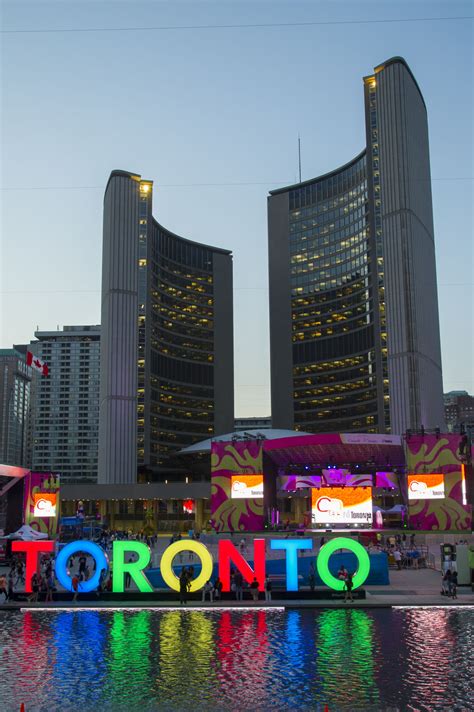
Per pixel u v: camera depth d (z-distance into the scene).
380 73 153.00
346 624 33.84
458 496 92.69
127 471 151.38
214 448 98.88
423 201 156.38
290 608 39.69
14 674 24.44
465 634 30.97
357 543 42.31
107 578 44.56
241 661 26.00
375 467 103.56
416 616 36.44
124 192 160.88
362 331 183.62
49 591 42.56
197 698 21.47
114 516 146.12
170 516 145.00
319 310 198.62
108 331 155.75
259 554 42.38
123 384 154.62
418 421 139.00
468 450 84.81
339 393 188.62
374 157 164.88
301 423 195.62
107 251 161.38
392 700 21.12
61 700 21.41
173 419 188.62
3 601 42.59
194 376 199.12
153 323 183.25
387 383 167.75
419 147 157.25
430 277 155.75
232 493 97.25
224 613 38.09
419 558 61.75
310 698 21.38
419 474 94.00
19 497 91.00
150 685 22.92
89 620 35.88
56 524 92.56
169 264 196.00
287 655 26.95
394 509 99.75
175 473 185.12
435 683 22.86
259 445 97.75
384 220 149.25
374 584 49.81
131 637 30.89
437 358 154.38
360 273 186.62
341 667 25.00
